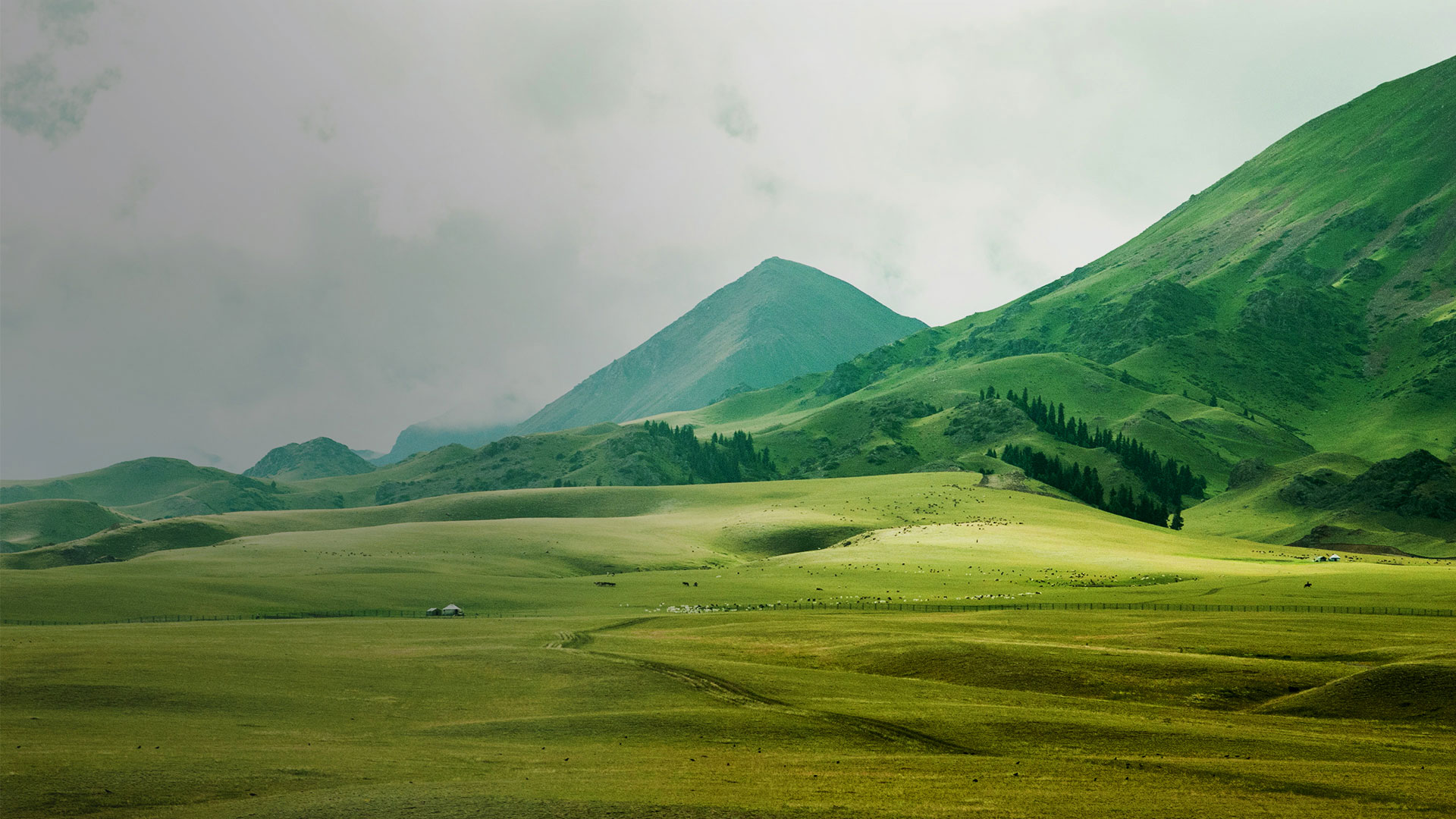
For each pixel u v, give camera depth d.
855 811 41.12
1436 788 45.41
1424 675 67.75
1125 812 41.12
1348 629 95.81
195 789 44.19
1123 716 64.06
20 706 62.59
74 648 85.06
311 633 104.31
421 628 112.12
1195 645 90.50
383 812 40.78
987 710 64.62
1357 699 66.94
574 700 68.94
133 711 62.09
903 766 49.97
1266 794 44.34
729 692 71.06
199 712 62.28
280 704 65.56
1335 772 48.62
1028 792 44.41
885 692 72.12
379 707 66.44
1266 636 92.81
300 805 41.62
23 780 44.62
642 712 63.50
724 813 40.81
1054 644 92.31
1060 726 59.72
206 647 88.56
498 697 70.19
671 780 46.75
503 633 106.62
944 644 88.56
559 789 44.56
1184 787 45.62
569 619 124.31
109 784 44.41
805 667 87.44
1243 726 61.19
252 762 49.31
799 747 55.09
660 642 99.56
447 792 43.81
